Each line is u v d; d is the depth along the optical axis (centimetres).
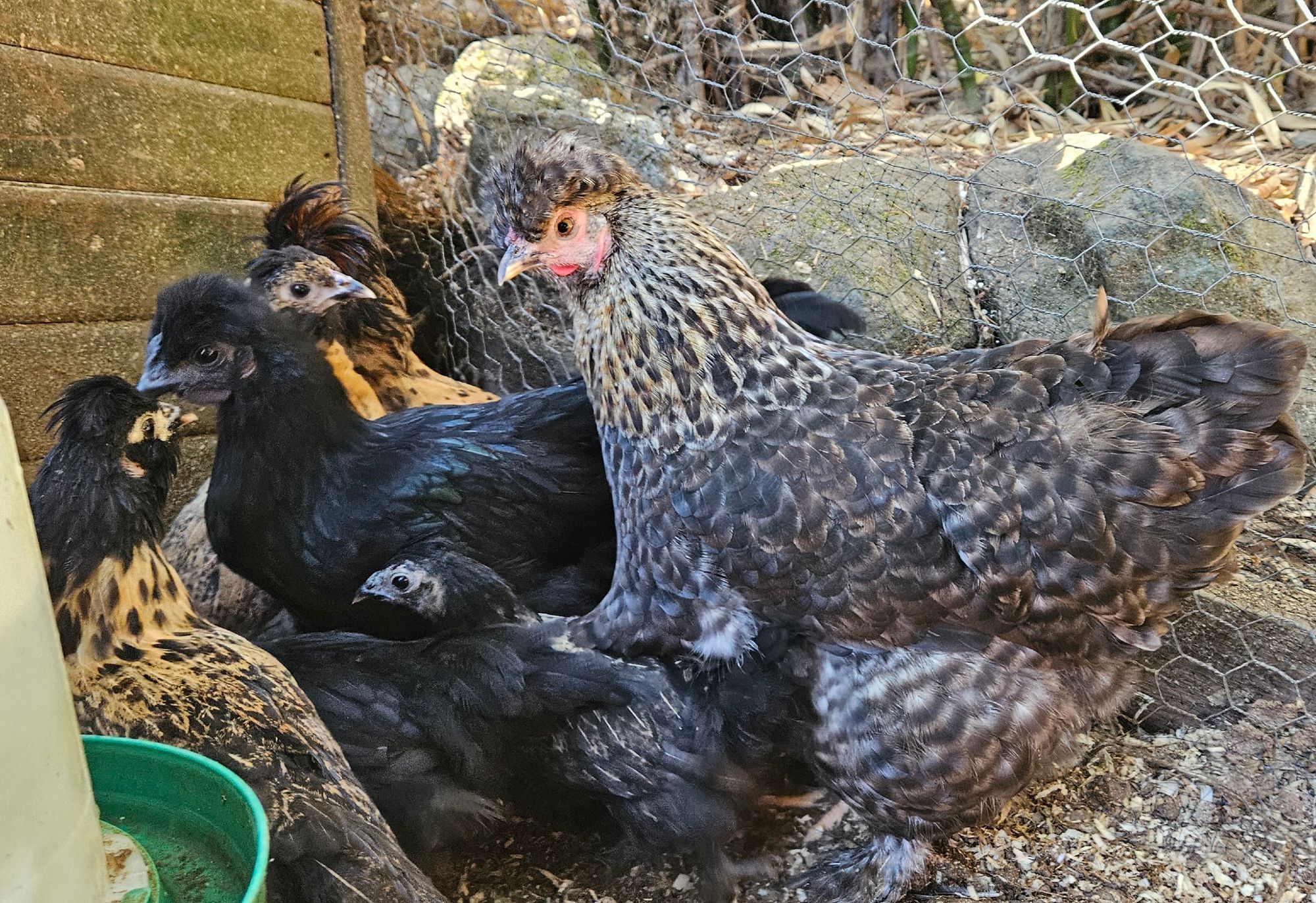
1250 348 69
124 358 91
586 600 88
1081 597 71
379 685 76
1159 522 71
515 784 79
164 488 76
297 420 82
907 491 70
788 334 75
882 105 111
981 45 126
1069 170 103
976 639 72
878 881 76
